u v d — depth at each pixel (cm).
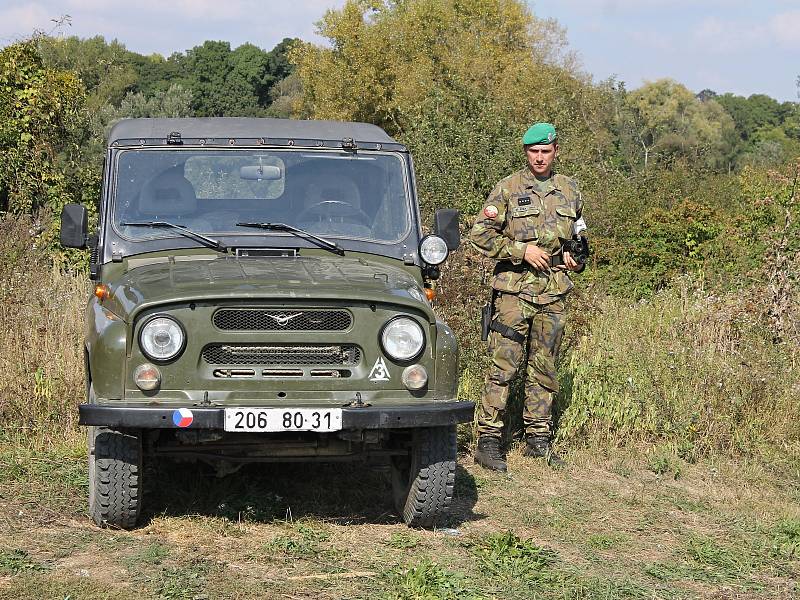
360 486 692
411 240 655
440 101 1590
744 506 717
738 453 848
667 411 872
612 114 3800
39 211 1435
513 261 754
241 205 648
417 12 5094
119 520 571
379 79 5275
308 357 555
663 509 700
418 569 516
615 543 619
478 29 5006
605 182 1773
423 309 562
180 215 639
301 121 709
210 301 545
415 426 548
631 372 904
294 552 550
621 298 1395
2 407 786
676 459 820
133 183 643
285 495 660
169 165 648
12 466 680
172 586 487
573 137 1719
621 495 723
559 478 758
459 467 769
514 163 1452
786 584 562
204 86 9719
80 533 565
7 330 875
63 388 809
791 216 1346
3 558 514
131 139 654
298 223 646
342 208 655
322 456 591
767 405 897
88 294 1005
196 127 680
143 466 621
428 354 565
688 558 599
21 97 1623
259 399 548
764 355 946
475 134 1467
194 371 544
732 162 7438
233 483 668
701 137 7994
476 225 759
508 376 765
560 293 765
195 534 573
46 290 972
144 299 542
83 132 1747
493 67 4369
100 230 630
